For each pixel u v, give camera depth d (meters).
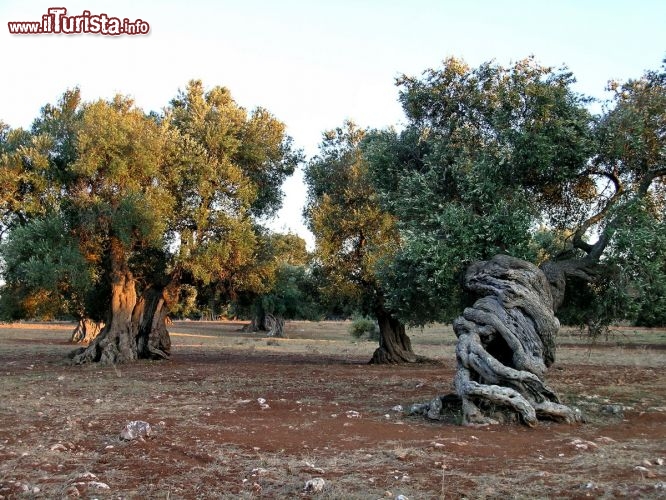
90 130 24.16
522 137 13.10
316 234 29.23
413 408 13.04
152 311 29.30
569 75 14.13
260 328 74.69
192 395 16.34
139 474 8.24
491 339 12.81
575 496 7.00
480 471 8.21
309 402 14.93
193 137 27.41
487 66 15.17
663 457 8.87
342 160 29.47
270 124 29.88
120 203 24.30
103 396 16.05
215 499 7.20
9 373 22.62
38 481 7.99
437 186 14.84
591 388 18.28
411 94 15.75
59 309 28.11
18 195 24.67
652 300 12.88
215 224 27.17
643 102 13.69
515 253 13.38
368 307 30.31
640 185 13.57
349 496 7.16
